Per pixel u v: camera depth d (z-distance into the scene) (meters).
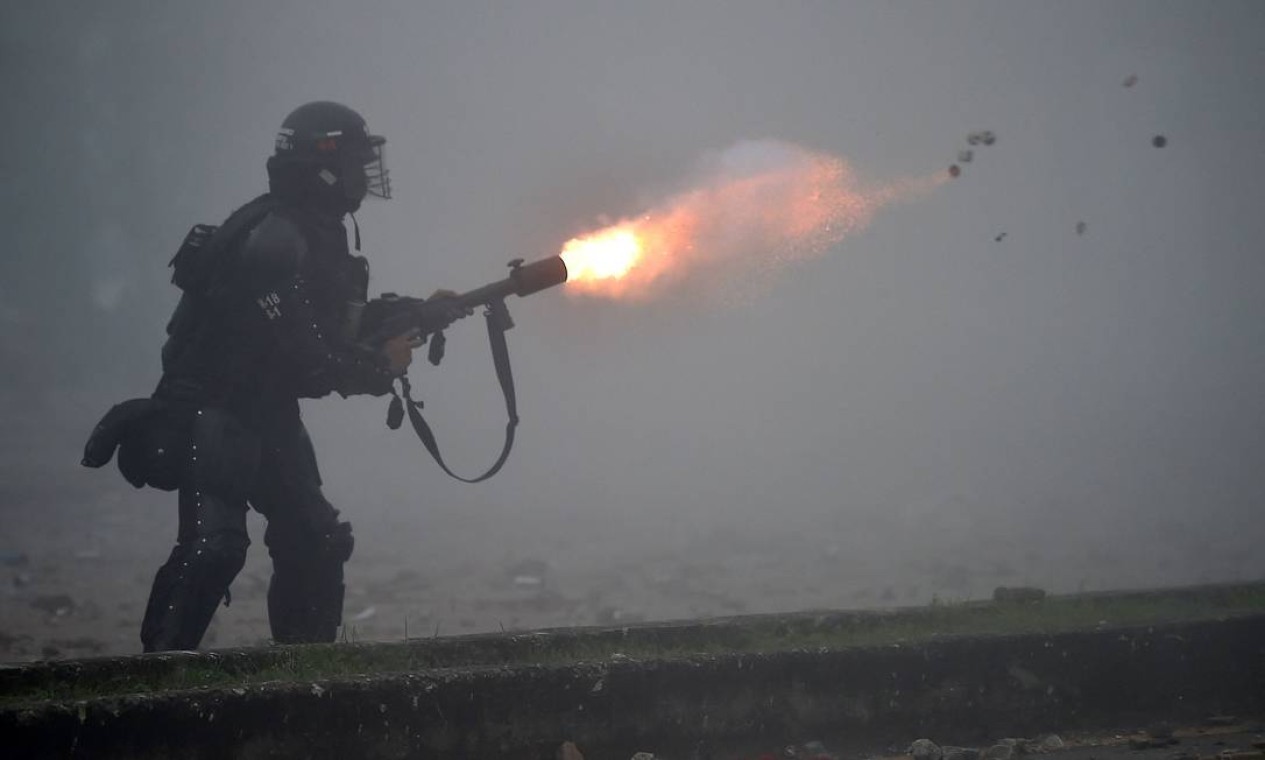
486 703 3.79
